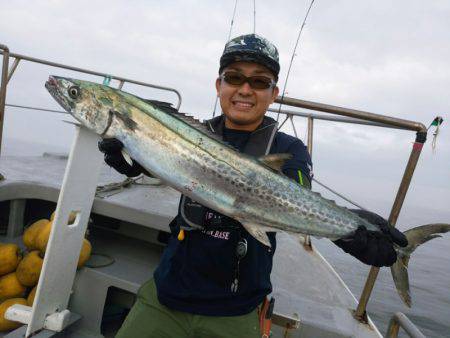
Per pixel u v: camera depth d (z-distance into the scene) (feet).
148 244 5.19
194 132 3.04
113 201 4.76
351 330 3.53
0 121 4.66
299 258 5.28
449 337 19.74
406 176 3.72
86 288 3.97
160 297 2.91
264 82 3.13
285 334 3.53
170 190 6.07
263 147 3.22
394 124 3.75
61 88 3.13
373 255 3.00
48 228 4.06
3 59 4.64
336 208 3.19
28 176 6.32
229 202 2.95
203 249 2.88
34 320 3.27
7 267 4.12
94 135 3.52
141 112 3.06
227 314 2.84
